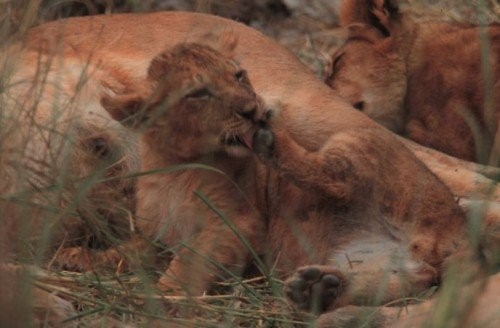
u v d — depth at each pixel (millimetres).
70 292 9008
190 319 8945
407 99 15109
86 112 11164
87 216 9477
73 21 12367
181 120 10281
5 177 8516
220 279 10078
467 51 14867
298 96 11516
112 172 11062
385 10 15484
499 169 12742
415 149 12906
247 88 10320
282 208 10555
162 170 9039
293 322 9062
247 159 10539
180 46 10664
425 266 9672
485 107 14203
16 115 9492
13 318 7242
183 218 10422
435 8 16688
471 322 7777
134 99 10344
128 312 8578
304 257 10445
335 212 10391
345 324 8562
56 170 9500
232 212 10375
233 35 11672
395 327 8258
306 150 10422
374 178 10344
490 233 10133
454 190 12172
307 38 16109
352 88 15133
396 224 10312
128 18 12445
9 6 9695
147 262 9789
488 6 16797
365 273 9289
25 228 8195
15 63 9438
